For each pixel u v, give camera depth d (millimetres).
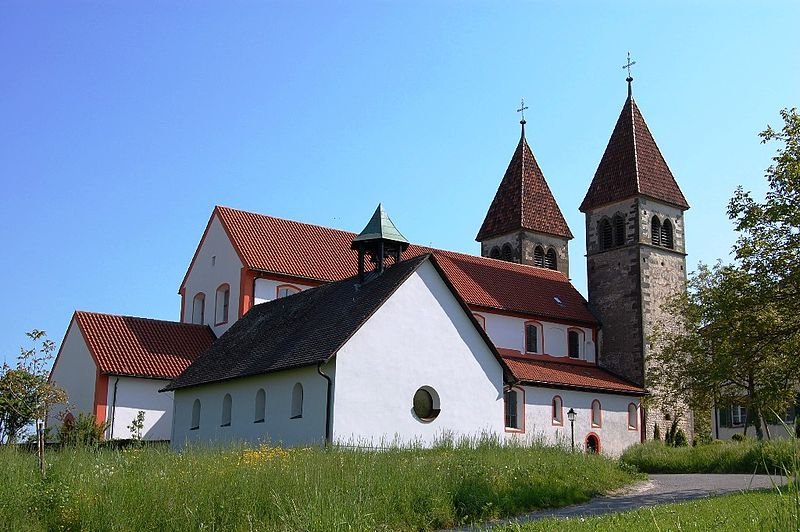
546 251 71062
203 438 41062
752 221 30500
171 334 50812
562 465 28953
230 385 39781
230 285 51594
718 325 30781
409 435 34906
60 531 18547
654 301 63594
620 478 30672
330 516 17703
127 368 46531
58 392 27641
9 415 27484
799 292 29172
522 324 58500
